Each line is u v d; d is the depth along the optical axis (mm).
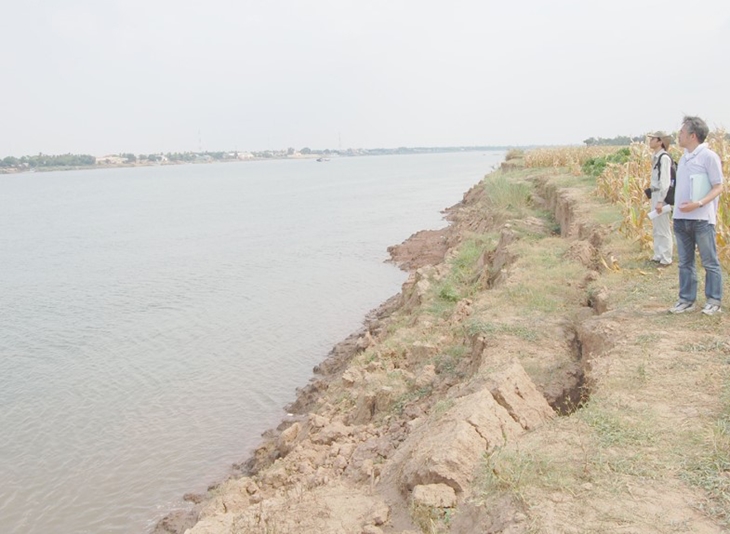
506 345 8953
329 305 21141
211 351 16875
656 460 4953
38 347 17656
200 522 6621
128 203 72000
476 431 5668
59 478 10938
